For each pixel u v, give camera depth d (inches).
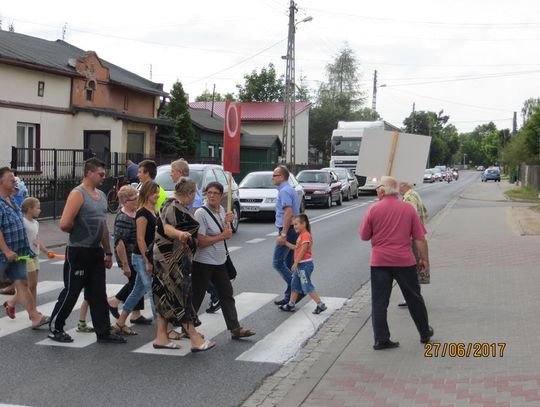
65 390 221.3
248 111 2329.0
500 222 824.3
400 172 318.3
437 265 481.4
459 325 297.9
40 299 371.2
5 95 902.4
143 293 293.4
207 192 285.4
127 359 258.8
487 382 217.5
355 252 568.1
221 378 235.8
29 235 316.2
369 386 218.1
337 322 321.1
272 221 865.5
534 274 435.8
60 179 836.6
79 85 1073.5
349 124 1604.3
